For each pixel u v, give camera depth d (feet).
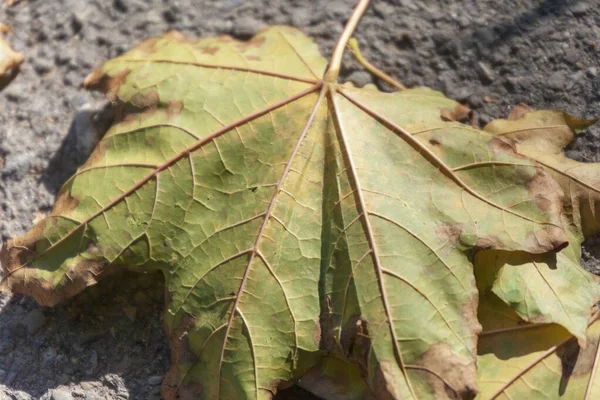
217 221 1.50
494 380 1.46
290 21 1.71
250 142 1.51
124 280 1.58
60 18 1.74
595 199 1.52
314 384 1.48
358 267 1.46
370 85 1.55
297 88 1.52
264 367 1.47
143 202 1.51
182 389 1.48
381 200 1.47
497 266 1.48
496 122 1.57
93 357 1.56
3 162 1.66
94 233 1.51
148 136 1.52
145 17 1.73
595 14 1.65
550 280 1.48
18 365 1.56
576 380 1.46
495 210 1.47
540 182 1.48
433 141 1.49
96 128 1.66
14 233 1.63
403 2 1.69
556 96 1.63
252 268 1.48
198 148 1.51
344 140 1.50
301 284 1.48
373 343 1.44
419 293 1.45
